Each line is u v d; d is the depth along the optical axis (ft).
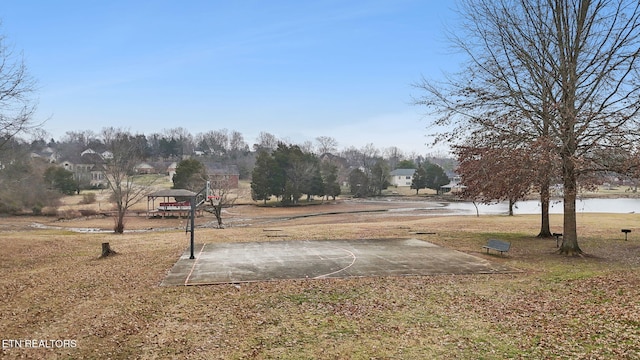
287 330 26.81
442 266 46.24
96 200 211.61
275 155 223.30
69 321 30.17
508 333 25.16
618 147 46.06
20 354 24.61
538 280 38.34
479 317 28.35
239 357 22.94
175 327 27.86
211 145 472.44
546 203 71.72
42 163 211.20
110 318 30.25
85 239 78.18
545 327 25.63
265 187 214.28
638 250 56.54
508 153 50.52
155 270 46.24
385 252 56.49
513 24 53.01
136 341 25.81
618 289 31.76
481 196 81.71
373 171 299.58
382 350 23.38
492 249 57.72
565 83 49.32
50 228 136.15
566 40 50.29
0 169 105.19
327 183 246.88
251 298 34.06
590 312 27.37
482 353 22.50
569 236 53.47
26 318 31.35
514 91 52.75
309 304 32.14
